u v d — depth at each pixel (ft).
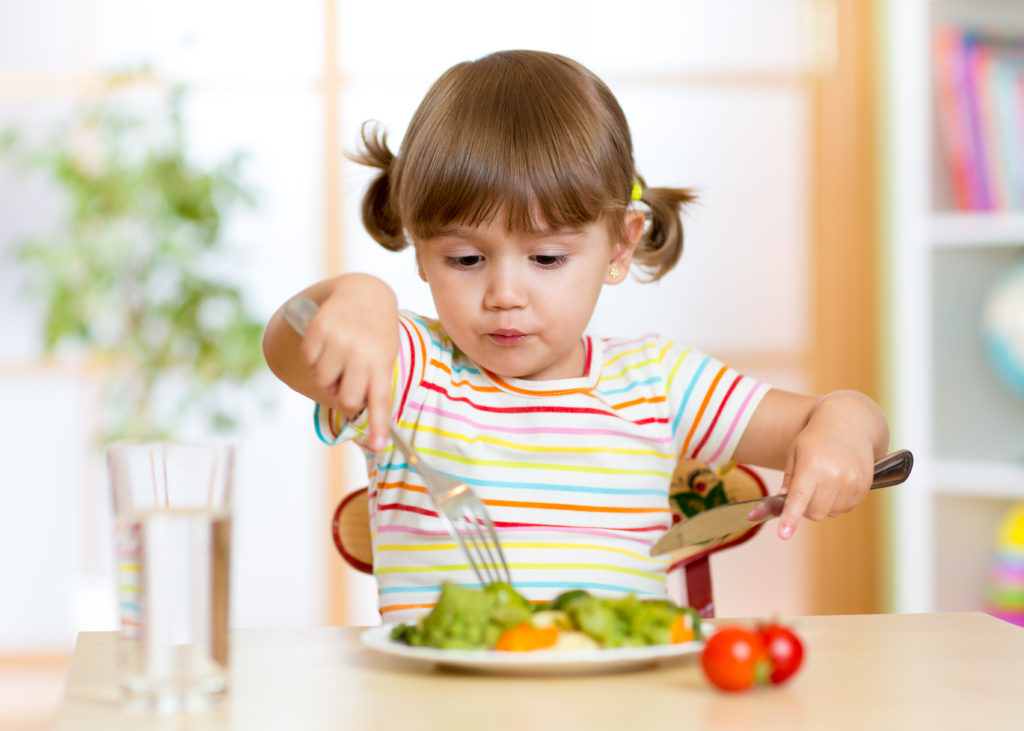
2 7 10.73
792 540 10.59
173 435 10.07
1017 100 8.34
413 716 1.96
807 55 10.67
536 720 1.94
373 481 3.62
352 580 10.75
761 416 3.62
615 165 3.40
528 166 3.17
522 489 3.48
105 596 10.21
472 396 3.58
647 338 3.83
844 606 10.41
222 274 10.57
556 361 3.67
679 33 10.67
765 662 2.13
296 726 1.91
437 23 10.59
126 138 10.39
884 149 10.38
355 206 10.53
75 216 9.80
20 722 9.50
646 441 3.62
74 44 10.78
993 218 8.26
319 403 3.20
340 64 10.57
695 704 2.04
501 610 2.27
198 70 10.64
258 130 10.62
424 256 3.35
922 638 2.66
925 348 8.55
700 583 3.85
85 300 9.70
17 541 10.88
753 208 10.69
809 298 10.69
